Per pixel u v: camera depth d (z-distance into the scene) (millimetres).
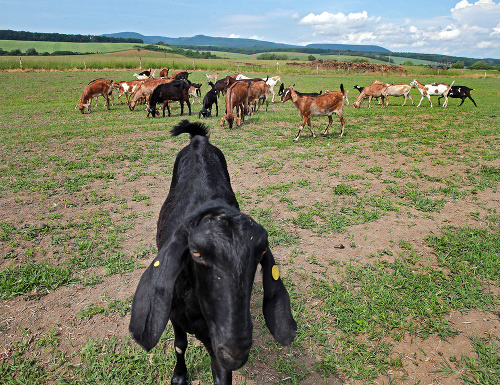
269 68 54531
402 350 3750
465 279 4887
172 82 18219
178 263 2133
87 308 4254
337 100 13359
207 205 2320
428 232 6316
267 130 15047
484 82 45969
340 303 4434
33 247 5551
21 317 4082
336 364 3551
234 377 3414
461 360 3615
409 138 13516
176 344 2947
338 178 9109
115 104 24125
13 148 11398
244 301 1911
